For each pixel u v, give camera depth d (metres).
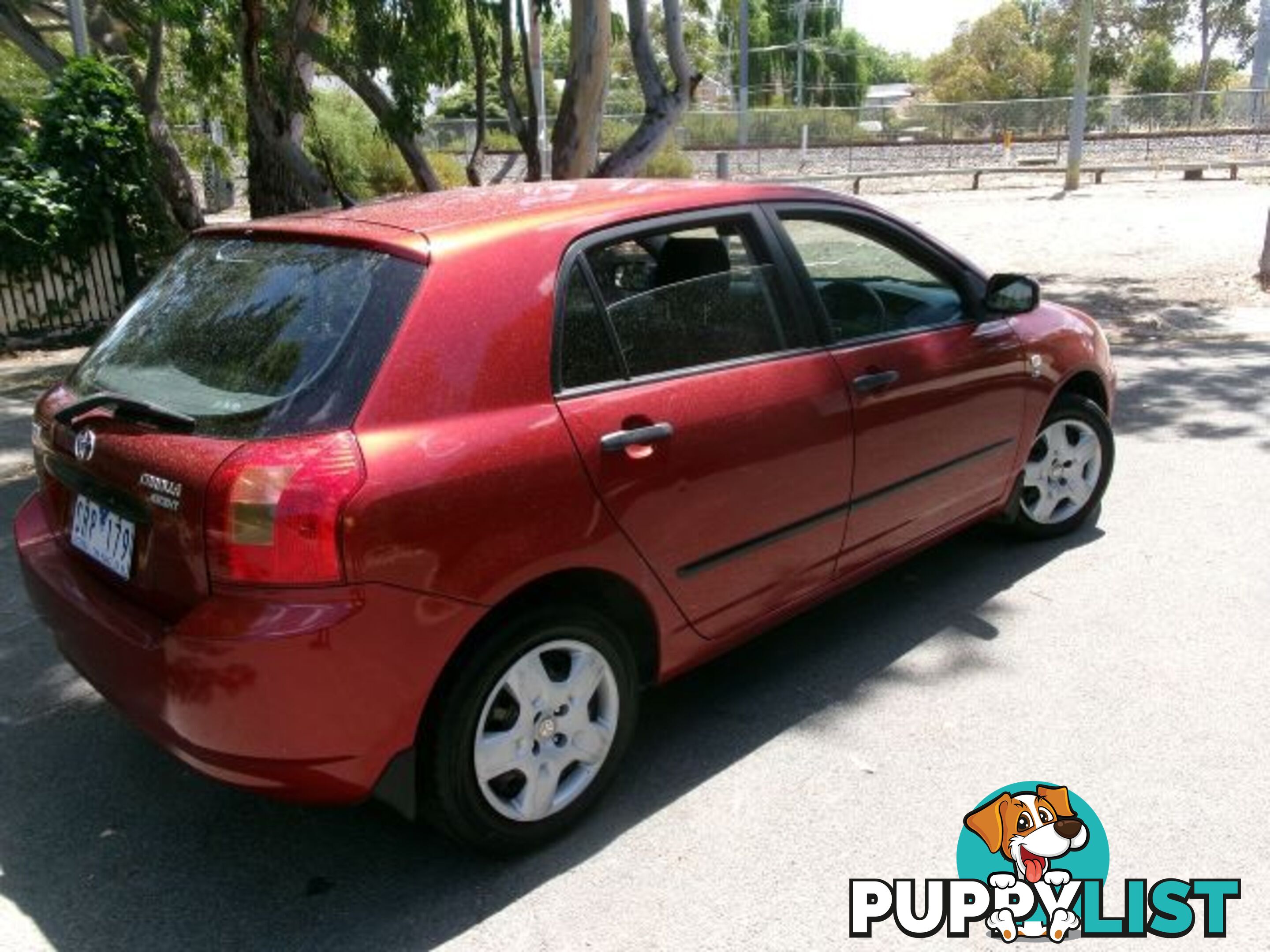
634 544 2.96
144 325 3.17
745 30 46.44
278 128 7.36
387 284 2.70
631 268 3.12
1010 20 64.62
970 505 4.26
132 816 3.16
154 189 10.79
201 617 2.45
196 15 7.12
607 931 2.65
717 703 3.67
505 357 2.75
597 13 8.20
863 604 4.36
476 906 2.75
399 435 2.54
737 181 3.72
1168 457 6.00
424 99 7.83
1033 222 17.95
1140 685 3.67
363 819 3.13
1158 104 32.84
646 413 2.99
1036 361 4.36
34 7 12.88
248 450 2.46
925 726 3.47
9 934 2.68
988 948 2.57
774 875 2.83
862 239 3.87
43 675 4.01
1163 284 11.91
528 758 2.86
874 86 93.38
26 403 8.16
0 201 9.88
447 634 2.58
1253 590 4.35
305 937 2.66
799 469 3.40
